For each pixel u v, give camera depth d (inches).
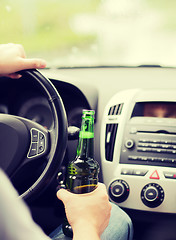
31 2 156.5
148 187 47.4
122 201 48.6
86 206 24.5
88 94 53.9
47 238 17.0
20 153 32.9
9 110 53.7
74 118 56.1
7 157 32.9
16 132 32.7
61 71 60.7
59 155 33.6
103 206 25.2
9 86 51.3
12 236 14.2
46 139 33.4
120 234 37.1
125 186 48.6
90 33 184.4
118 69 60.1
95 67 61.6
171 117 51.1
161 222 49.6
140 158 49.2
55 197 50.8
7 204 14.2
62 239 32.8
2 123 32.7
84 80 54.9
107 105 53.9
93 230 22.9
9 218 14.2
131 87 55.7
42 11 243.6
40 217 52.2
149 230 51.6
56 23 247.9
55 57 62.6
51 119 52.1
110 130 52.1
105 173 50.8
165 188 47.4
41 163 36.3
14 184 34.8
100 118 54.5
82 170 29.5
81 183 29.5
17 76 34.8
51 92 34.5
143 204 47.9
